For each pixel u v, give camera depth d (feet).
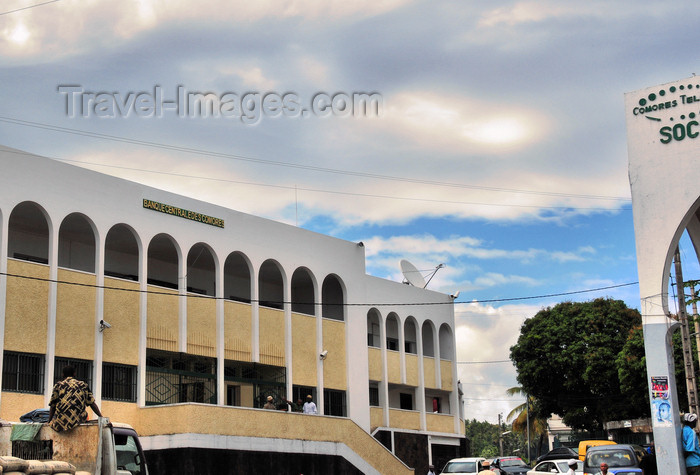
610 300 184.24
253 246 117.60
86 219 98.99
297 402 116.16
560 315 183.83
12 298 89.25
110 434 44.73
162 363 106.22
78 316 95.30
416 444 141.79
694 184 69.56
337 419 114.42
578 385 180.34
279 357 118.73
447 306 156.46
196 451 94.58
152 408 97.96
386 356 139.95
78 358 94.43
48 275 93.15
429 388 148.56
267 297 132.77
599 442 111.14
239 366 116.67
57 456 45.06
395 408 141.08
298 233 125.29
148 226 104.27
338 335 129.90
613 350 175.83
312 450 109.40
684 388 138.41
